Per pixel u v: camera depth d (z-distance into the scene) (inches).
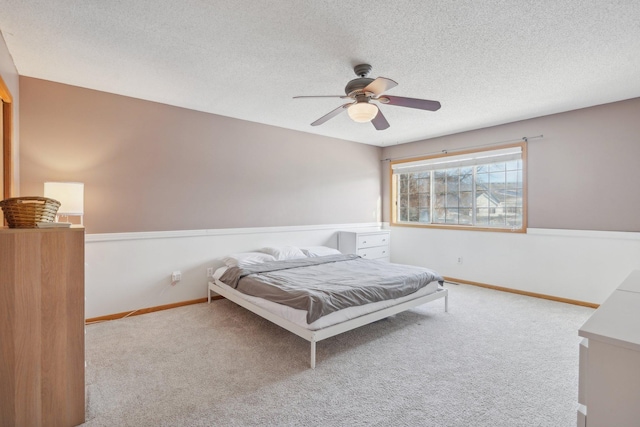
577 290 153.1
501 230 178.5
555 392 80.2
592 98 137.5
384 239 219.6
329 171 209.5
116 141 134.3
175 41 92.7
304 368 92.0
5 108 100.8
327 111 155.6
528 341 110.7
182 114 150.6
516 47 94.7
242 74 114.5
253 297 119.8
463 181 198.8
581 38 89.6
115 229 134.3
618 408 33.3
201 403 75.6
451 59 102.2
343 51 97.4
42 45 95.2
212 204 159.9
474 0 73.4
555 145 158.7
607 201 144.4
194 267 154.5
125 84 124.5
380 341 110.7
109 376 87.3
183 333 117.3
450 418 70.3
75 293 69.6
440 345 107.6
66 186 107.7
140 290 140.0
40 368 65.9
